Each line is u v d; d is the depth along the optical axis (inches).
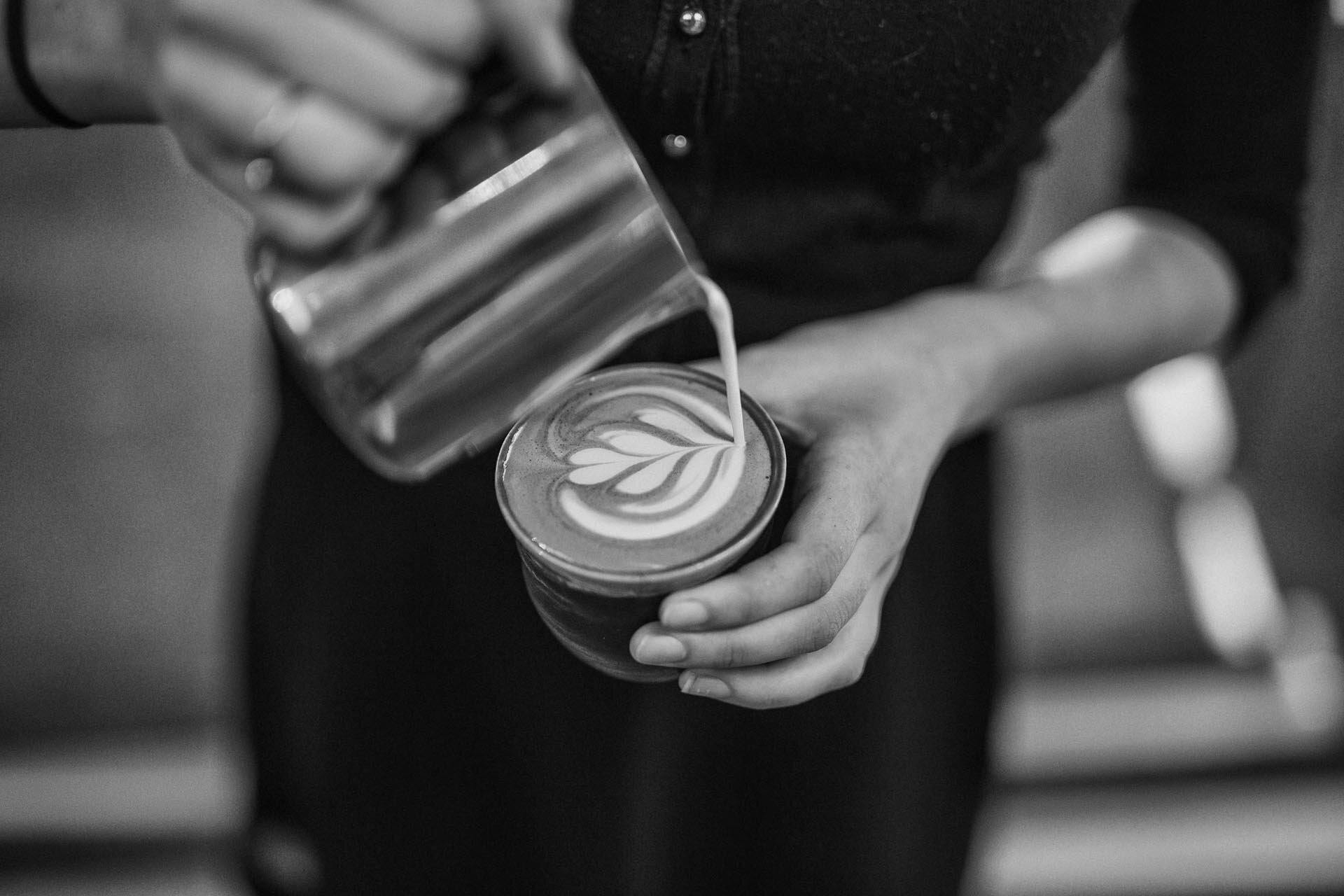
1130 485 54.2
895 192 24.2
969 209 25.3
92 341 58.6
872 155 23.5
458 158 19.0
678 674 22.0
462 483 26.1
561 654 27.0
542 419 22.8
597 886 28.6
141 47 17.8
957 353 24.1
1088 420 56.4
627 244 19.9
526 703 27.7
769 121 23.0
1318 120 27.9
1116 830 45.8
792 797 28.3
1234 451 52.6
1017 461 55.1
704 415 22.8
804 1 21.8
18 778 45.5
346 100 17.6
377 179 18.2
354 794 29.5
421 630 27.8
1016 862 45.0
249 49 17.4
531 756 28.2
